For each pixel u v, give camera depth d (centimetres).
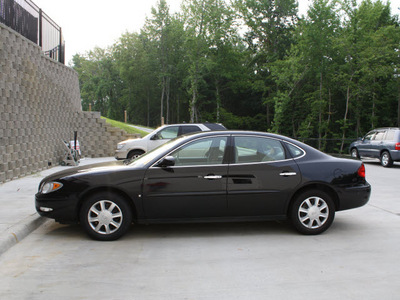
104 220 538
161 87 6938
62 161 1506
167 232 589
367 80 3750
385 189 1002
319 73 4084
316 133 4841
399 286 380
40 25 1410
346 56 3919
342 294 361
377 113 4412
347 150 2592
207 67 4925
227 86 5891
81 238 555
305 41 4031
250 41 5656
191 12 4759
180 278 402
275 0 5381
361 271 421
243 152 561
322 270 425
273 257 470
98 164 626
